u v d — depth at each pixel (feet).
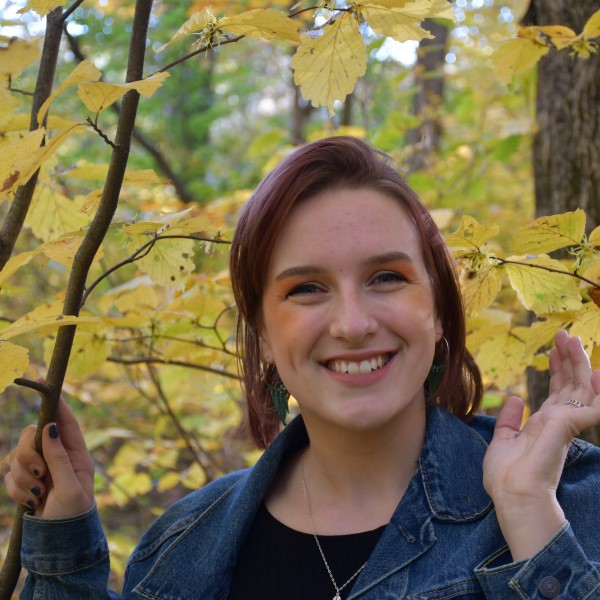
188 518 4.53
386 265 3.74
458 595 3.54
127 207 10.87
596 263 4.31
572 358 3.78
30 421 14.75
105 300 6.10
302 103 19.40
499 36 12.80
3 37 4.05
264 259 3.88
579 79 6.55
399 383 3.74
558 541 3.38
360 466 4.02
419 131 13.83
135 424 12.70
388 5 3.90
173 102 27.50
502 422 3.83
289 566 4.00
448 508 3.84
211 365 7.33
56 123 4.36
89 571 4.32
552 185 6.68
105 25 20.03
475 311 4.81
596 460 3.87
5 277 3.90
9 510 14.61
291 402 7.75
